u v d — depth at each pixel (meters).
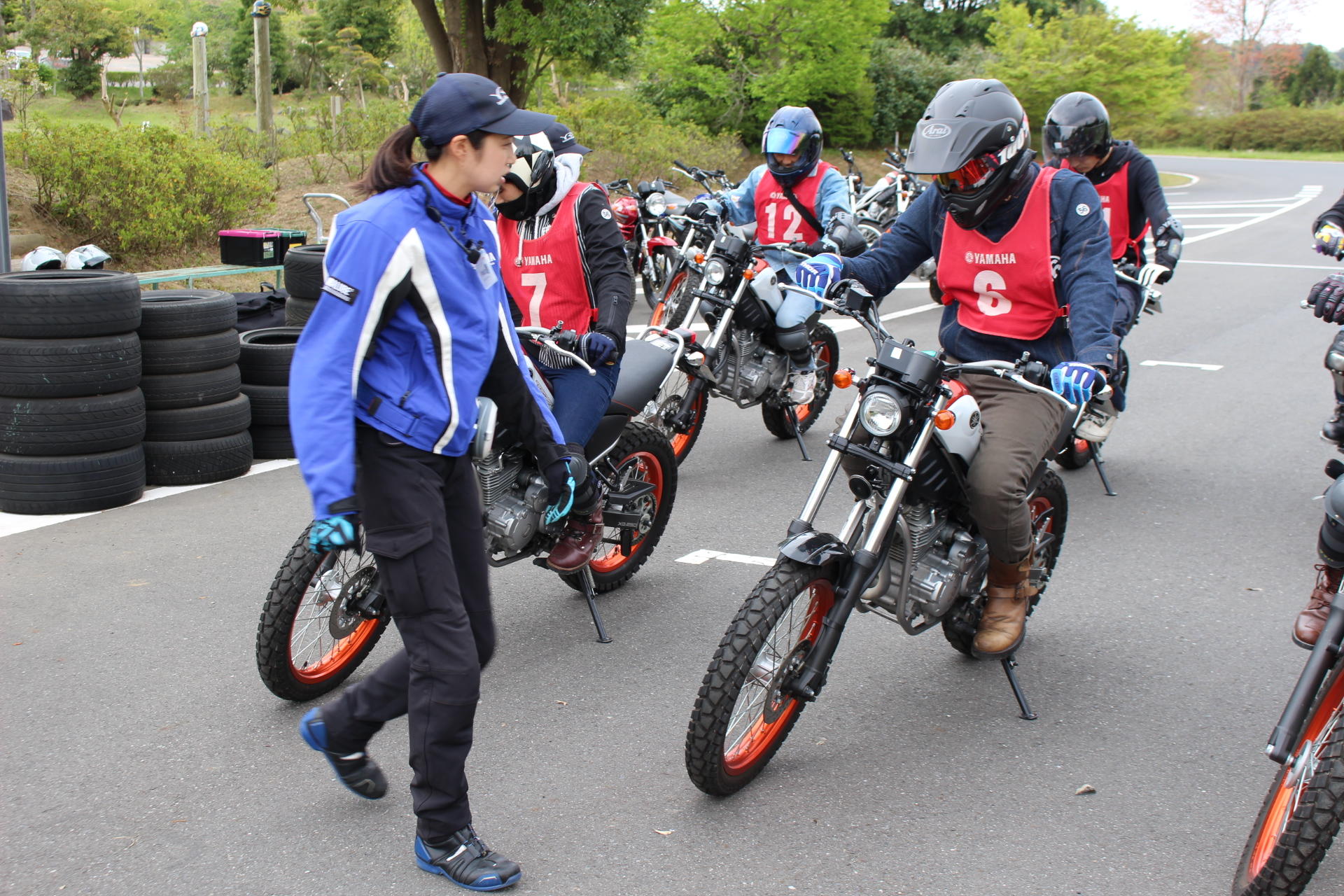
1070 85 32.94
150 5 60.03
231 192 12.57
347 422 2.70
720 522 6.03
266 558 5.32
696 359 6.48
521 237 4.42
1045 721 3.99
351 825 3.30
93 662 4.27
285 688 3.91
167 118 36.19
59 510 5.84
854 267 4.08
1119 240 6.79
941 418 3.35
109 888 3.00
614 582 5.03
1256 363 10.06
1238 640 4.66
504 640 4.59
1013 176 3.74
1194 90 62.41
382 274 2.72
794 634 3.64
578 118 20.81
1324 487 6.71
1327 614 3.92
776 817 3.38
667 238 11.13
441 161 2.83
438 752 2.96
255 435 6.96
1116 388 6.30
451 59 19.25
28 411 5.74
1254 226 21.88
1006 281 3.92
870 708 4.07
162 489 6.36
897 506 3.44
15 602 4.78
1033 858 3.19
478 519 3.15
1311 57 67.38
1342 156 48.97
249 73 56.25
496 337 3.06
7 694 4.02
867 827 3.33
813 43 28.88
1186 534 5.91
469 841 3.06
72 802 3.38
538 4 18.81
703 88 28.25
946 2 48.03
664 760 3.69
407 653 3.09
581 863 3.14
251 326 8.30
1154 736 3.90
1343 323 4.05
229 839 3.22
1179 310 12.70
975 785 3.57
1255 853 2.92
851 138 32.53
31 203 11.96
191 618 4.66
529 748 3.75
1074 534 5.91
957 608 4.01
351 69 43.12
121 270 11.67
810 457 7.30
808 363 6.98
